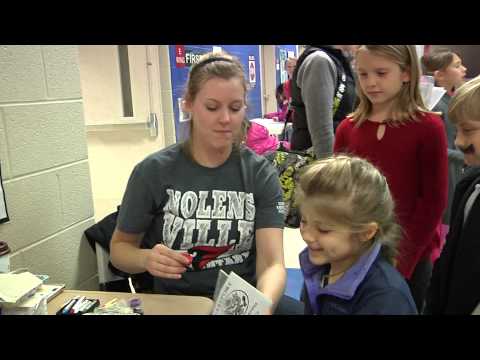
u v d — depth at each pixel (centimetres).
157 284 144
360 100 168
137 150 359
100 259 189
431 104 218
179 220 139
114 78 348
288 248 288
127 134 357
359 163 113
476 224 119
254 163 145
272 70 667
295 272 256
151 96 352
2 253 132
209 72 129
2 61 142
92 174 366
